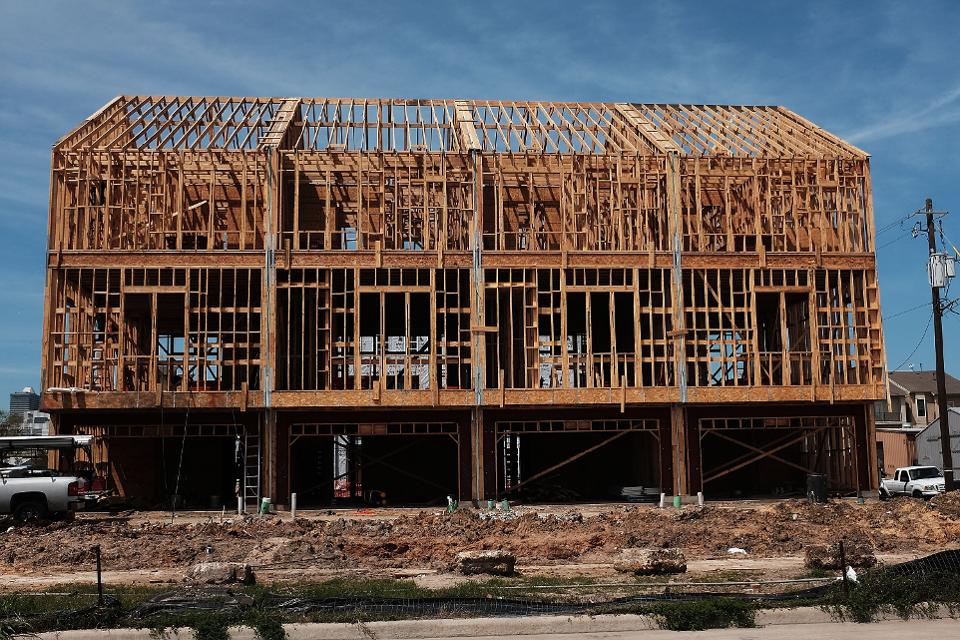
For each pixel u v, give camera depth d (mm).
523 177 40250
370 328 47125
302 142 42875
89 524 28125
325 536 24953
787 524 25953
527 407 37688
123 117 40875
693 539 23266
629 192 40219
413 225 39969
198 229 39250
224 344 37062
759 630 13281
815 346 38969
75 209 37406
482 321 37844
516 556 21172
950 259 38094
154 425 37125
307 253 37625
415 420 37688
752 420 39750
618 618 13414
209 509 38750
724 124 44062
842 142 41500
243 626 12914
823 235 40000
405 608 14055
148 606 14242
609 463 46531
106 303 36625
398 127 41938
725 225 40906
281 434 37312
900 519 26469
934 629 13219
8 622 13016
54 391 35625
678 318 38781
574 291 38531
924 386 78625
